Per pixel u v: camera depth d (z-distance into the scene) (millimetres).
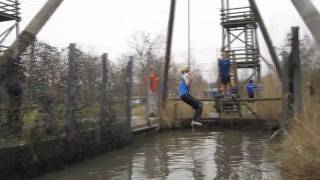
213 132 17250
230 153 11500
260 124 18391
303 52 16531
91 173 9148
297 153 7531
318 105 10836
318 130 7793
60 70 9852
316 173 6973
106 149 12062
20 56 8562
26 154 8500
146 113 16844
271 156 10773
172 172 9141
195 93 26219
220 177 8555
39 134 9000
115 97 12922
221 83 19750
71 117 10219
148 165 9984
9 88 8211
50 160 9312
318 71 15938
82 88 10859
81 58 10875
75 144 10320
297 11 8812
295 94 11375
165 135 16406
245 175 8656
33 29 10641
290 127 10766
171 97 20406
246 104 19312
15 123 8312
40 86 9094
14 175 8141
